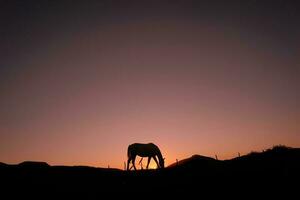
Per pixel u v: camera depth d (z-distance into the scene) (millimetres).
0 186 23078
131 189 22422
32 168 29500
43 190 22391
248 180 22328
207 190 20719
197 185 22125
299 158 27406
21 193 21562
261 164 26578
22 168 29375
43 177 26188
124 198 20250
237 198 18469
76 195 21172
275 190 19391
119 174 27609
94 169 30297
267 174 23375
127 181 24844
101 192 21891
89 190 22453
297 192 18500
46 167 30547
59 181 24969
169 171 27344
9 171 27812
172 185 22734
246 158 30656
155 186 22812
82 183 24453
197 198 19141
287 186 19922
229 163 29156
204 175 24906
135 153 33281
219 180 23094
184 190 21188
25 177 25984
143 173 27625
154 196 20312
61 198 20422
